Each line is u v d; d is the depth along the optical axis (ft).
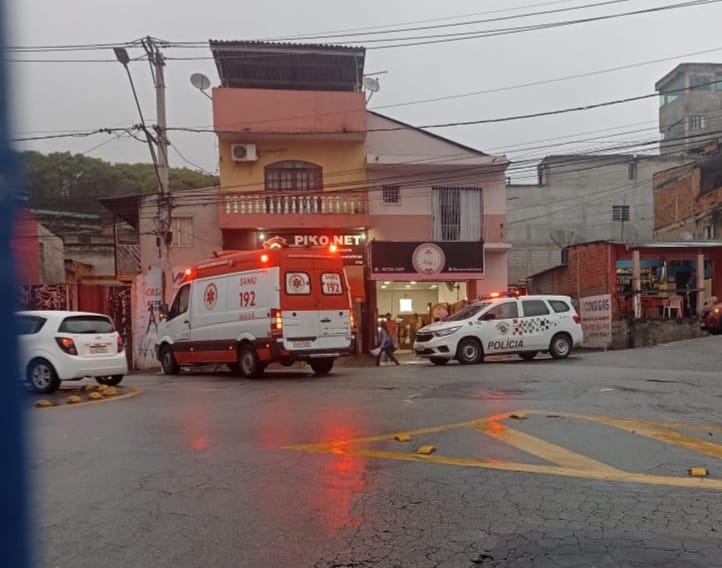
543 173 134.92
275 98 74.74
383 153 79.25
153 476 16.90
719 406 26.50
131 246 88.17
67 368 35.27
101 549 12.02
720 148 102.94
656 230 116.47
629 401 27.84
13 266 4.36
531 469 16.94
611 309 76.74
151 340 62.08
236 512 13.97
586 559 11.23
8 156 4.28
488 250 78.54
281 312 40.65
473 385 34.47
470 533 12.55
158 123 59.47
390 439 20.98
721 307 71.26
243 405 28.96
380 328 61.11
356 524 13.14
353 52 73.67
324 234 77.10
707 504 13.98
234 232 76.13
